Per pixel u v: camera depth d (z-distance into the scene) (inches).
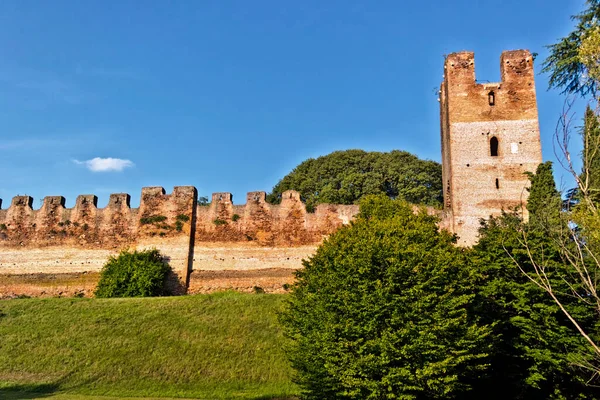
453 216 1849.2
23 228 2097.7
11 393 1173.7
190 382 1258.0
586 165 796.6
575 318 1135.0
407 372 953.5
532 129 1883.6
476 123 1915.6
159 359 1341.0
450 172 1914.4
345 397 1047.6
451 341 1019.9
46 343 1421.0
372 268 1115.3
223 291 1893.5
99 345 1402.6
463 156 1889.8
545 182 1562.5
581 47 972.6
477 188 1856.5
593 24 1130.7
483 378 1182.9
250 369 1309.1
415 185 2933.1
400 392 978.7
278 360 1342.3
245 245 1972.2
